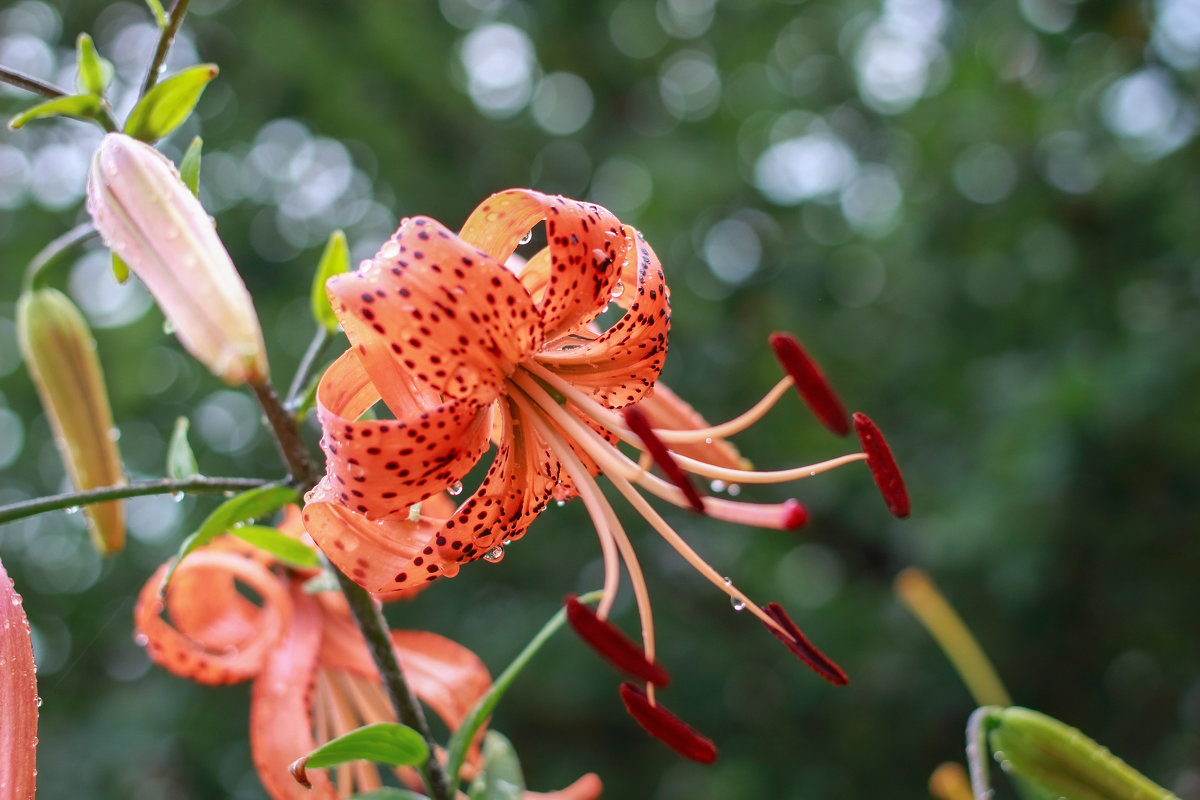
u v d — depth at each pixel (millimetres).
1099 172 5434
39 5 5832
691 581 5770
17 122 1387
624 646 1319
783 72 6633
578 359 1362
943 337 5777
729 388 5922
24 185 5746
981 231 5652
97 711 5254
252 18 5691
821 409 1435
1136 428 4668
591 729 5551
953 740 5461
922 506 5309
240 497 1319
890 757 5445
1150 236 5441
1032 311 5574
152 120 1433
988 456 4797
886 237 5852
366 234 6125
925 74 6164
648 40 6750
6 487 5699
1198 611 5102
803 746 5484
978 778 1542
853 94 6598
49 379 1719
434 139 6242
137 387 5387
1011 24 5719
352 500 1178
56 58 5914
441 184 6113
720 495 5801
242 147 5863
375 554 1229
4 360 5551
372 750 1283
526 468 1350
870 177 6699
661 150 6160
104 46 5934
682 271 5887
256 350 951
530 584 5520
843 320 5977
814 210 6375
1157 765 5297
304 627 1632
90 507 1731
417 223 1180
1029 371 5133
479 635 5270
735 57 6598
